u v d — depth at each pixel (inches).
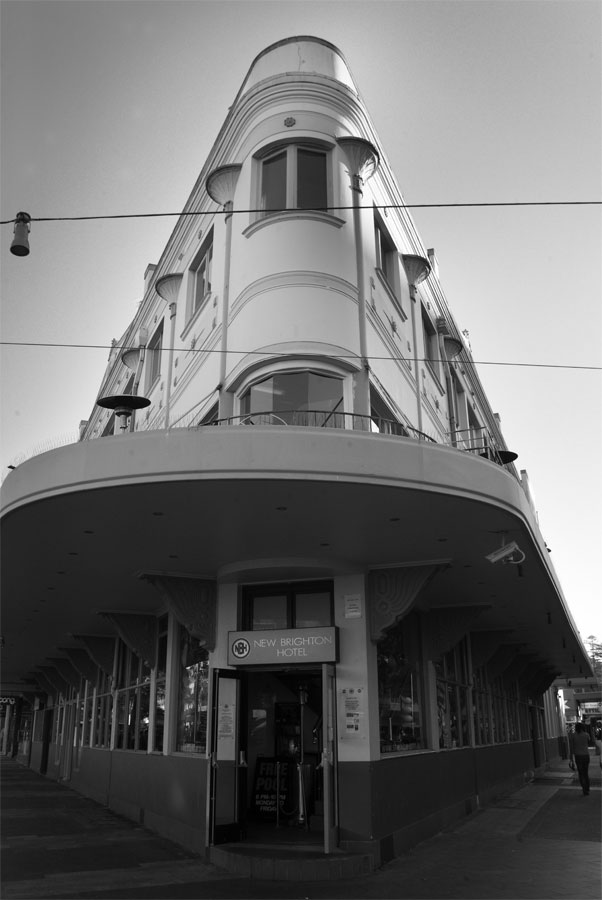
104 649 730.8
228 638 418.6
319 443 299.4
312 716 488.1
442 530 361.4
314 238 420.2
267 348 399.9
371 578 419.2
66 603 562.9
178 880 337.7
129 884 329.1
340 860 346.0
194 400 484.1
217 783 403.5
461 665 661.3
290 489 303.1
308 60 481.1
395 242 539.5
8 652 928.9
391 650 463.5
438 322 651.5
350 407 399.2
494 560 362.9
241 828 401.1
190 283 560.4
